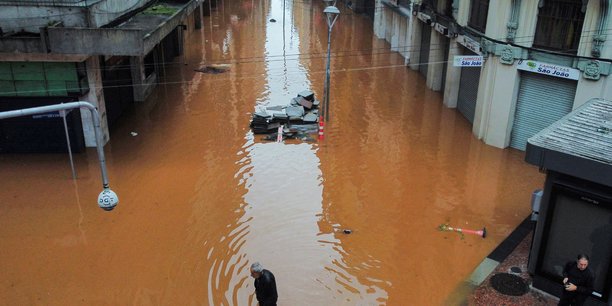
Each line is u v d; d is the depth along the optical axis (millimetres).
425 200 14633
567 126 11078
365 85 26281
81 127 17109
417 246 12398
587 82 15648
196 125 20156
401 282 11070
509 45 17094
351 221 13531
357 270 11492
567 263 9250
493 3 17516
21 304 10297
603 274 9609
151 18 20625
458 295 10594
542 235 10195
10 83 16016
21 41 14875
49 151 17016
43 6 15344
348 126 20312
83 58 15664
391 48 35031
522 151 18234
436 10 24984
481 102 18812
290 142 18609
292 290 10789
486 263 11602
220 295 10656
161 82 25922
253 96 23875
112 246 12281
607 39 15039
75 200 14273
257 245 12438
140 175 15836
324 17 47156
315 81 26641
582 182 9711
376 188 15312
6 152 16906
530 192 15164
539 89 17266
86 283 10977
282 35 38625
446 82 23141
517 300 10312
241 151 17812
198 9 38062
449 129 20297
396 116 21703
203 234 12844
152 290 10789
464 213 13922
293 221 13500
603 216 9406
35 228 12922
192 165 16641
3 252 11945
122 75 21453
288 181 15719
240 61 30438
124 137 18797
